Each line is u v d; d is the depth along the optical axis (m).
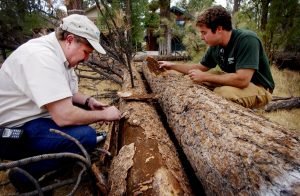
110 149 2.08
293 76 5.85
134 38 7.36
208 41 2.55
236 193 1.21
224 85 2.48
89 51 1.79
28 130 1.68
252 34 2.41
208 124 1.67
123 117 2.20
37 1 5.68
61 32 1.72
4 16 5.27
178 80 2.72
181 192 1.39
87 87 4.70
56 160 1.75
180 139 1.99
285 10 5.85
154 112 2.41
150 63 3.32
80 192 1.89
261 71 2.63
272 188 1.05
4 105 1.67
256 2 6.63
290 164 1.09
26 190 1.75
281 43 6.11
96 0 3.54
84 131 1.79
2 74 1.67
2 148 1.65
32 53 1.59
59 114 1.64
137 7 7.13
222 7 2.45
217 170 1.38
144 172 1.49
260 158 1.18
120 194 1.47
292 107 3.71
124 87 3.31
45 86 1.56
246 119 1.60
